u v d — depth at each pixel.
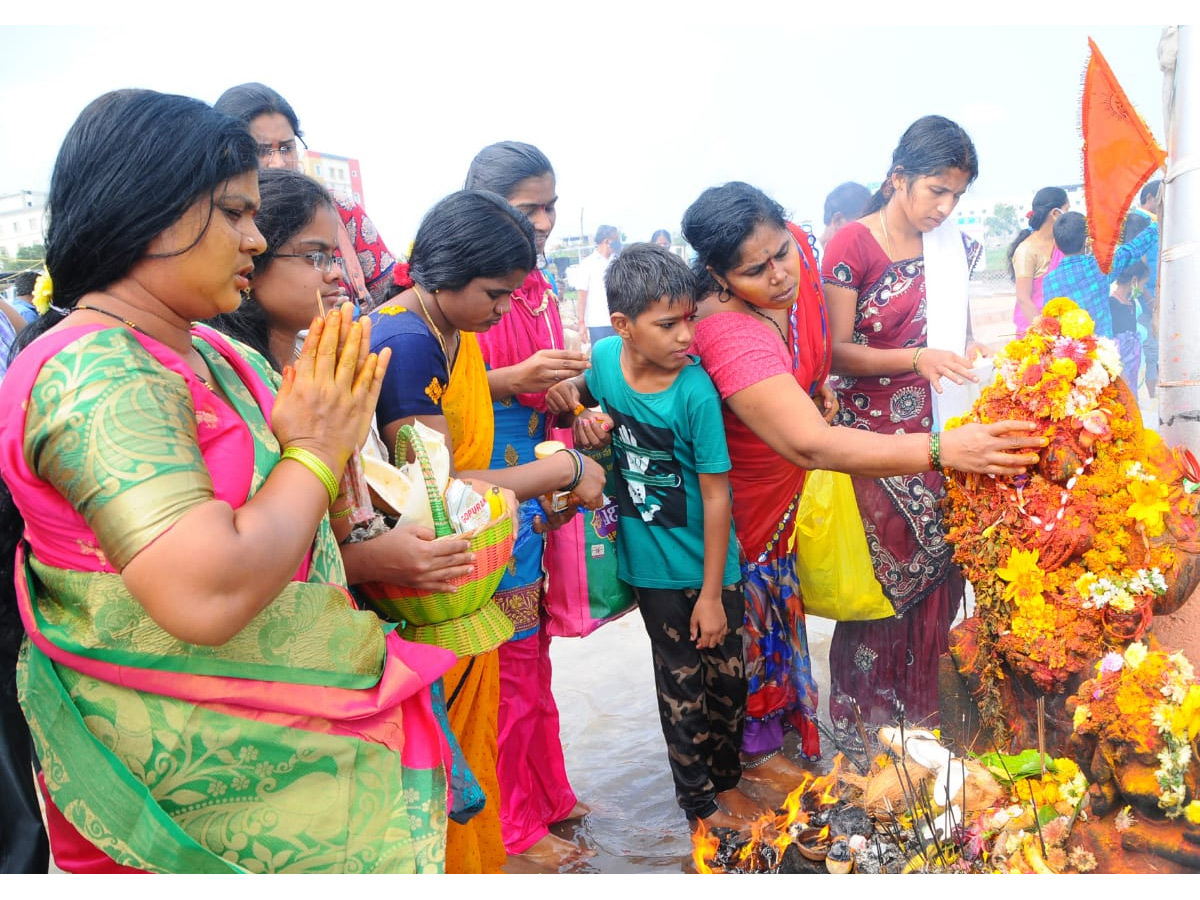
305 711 1.49
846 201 4.48
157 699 1.41
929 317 3.17
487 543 1.97
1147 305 4.65
